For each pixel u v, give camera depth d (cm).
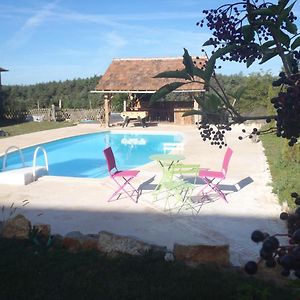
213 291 465
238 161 1427
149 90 2725
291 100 153
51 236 633
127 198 927
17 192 981
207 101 181
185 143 1978
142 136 2545
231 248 632
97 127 2811
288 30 178
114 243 578
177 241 662
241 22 180
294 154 1257
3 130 2500
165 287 478
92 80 4884
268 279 496
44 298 454
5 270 518
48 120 3381
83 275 507
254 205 864
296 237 133
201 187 1038
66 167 1706
